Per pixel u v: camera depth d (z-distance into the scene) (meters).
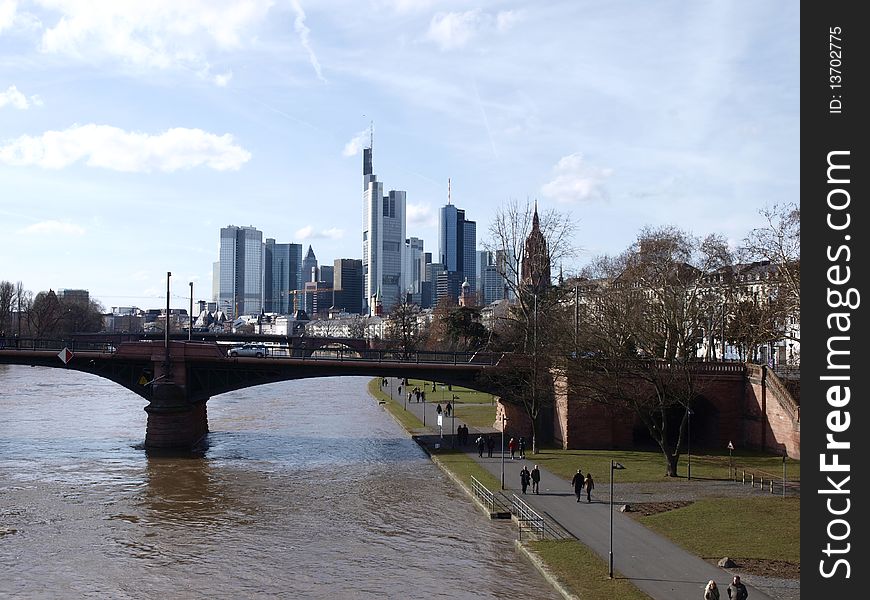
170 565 42.62
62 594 38.34
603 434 74.88
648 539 42.59
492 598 36.19
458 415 104.00
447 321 146.00
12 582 40.06
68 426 94.81
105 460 73.62
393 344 174.50
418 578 39.66
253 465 71.25
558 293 83.56
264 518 52.41
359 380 178.00
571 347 73.69
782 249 80.50
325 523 50.91
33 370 187.38
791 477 59.00
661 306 76.94
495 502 52.88
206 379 84.25
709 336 87.12
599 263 114.31
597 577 36.53
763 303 90.94
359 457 75.38
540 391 74.38
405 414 105.62
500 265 82.88
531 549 41.69
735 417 74.31
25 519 52.28
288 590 38.53
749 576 36.03
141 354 83.50
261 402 127.62
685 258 100.69
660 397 61.31
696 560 38.69
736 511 48.34
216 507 55.50
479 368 78.75
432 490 60.19
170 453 77.50
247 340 196.88
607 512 49.00
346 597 37.34
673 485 56.78
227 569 41.88
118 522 51.56
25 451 77.94
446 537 46.88
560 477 60.81
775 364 95.75
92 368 84.88
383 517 52.16
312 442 84.81
